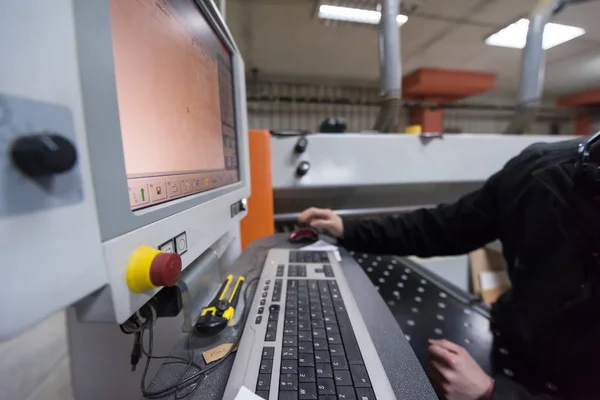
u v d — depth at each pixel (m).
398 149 1.04
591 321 0.42
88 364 0.41
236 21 1.52
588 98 3.03
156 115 0.29
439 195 1.32
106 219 0.18
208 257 0.46
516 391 0.38
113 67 0.19
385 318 0.38
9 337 0.13
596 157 0.42
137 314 0.28
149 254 0.22
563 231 0.47
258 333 0.32
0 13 0.13
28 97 0.13
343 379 0.25
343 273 0.52
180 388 0.26
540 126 3.78
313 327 0.33
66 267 0.15
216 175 0.48
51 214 0.14
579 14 1.34
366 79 2.65
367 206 1.24
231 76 0.60
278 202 1.14
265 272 0.51
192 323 0.35
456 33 1.68
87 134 0.17
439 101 2.94
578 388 0.43
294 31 1.65
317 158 0.98
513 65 2.32
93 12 0.18
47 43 0.14
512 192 0.60
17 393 0.38
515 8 1.40
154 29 0.29
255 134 0.83
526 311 0.51
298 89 2.81
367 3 1.22
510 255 0.60
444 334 0.57
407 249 0.71
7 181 0.13
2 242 0.12
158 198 0.28
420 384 0.26
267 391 0.24
